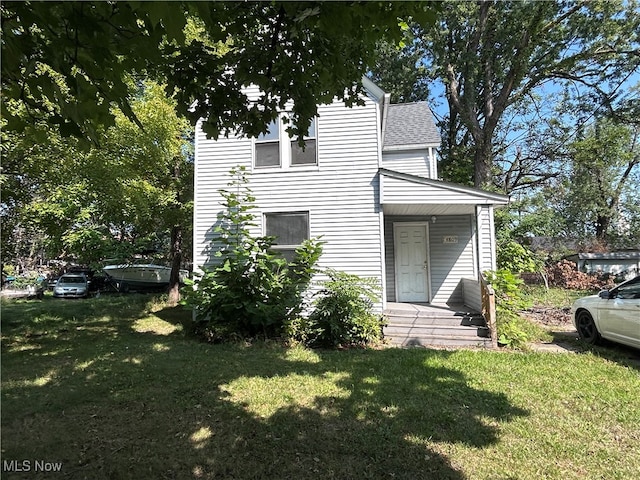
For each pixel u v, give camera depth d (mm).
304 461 3172
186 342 7738
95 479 2902
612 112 20234
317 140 9219
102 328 9398
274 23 2959
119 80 2279
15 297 18594
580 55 18797
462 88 23953
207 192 9500
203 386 4941
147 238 14727
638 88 19969
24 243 13062
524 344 7316
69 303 13781
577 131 21422
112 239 13680
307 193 9172
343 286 7844
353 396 4562
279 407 4258
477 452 3324
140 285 19250
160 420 3936
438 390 4781
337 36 2855
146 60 2438
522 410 4191
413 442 3479
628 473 3021
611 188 23672
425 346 7477
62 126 2203
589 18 17672
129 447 3381
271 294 8094
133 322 10211
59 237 11070
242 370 5672
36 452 3273
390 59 21547
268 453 3291
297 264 8484
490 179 19891
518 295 8047
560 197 21547
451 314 8297
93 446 3393
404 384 5004
